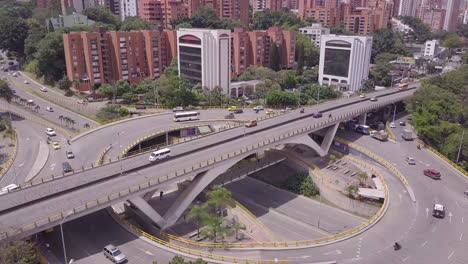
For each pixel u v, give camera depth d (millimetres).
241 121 106125
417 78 182750
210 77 134125
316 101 132250
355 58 153250
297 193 84000
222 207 69812
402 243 55969
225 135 85812
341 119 97688
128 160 71312
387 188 74938
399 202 69125
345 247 55188
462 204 68000
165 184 60844
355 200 75688
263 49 170875
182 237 62281
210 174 67750
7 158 84875
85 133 96938
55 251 51594
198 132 103125
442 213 63438
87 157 82375
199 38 131750
